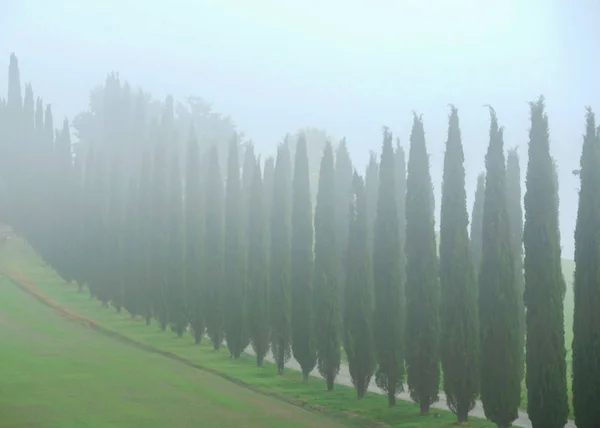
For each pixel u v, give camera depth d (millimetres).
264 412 36062
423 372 36062
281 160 48344
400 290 38844
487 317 32781
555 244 31172
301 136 46594
